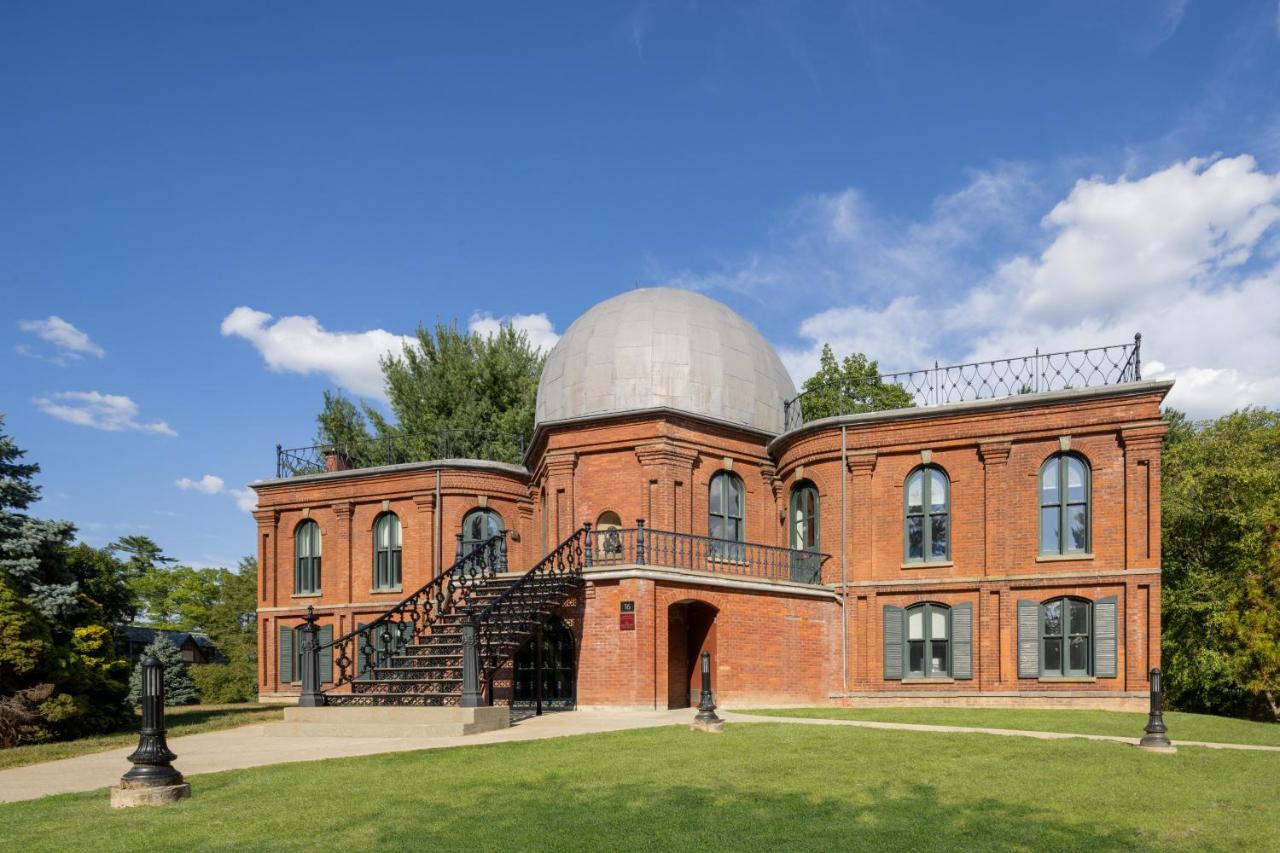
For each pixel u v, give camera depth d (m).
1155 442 23.17
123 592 23.36
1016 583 24.31
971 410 25.09
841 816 10.02
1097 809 10.55
